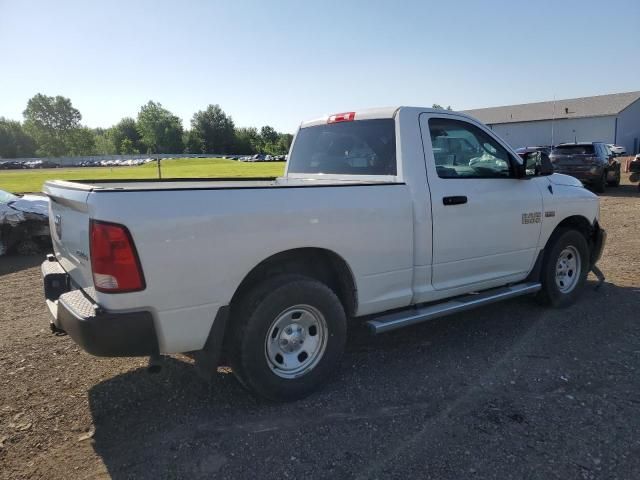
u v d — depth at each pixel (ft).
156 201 9.75
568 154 61.77
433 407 11.52
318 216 11.62
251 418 11.19
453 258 14.33
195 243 10.08
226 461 9.66
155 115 384.27
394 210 12.88
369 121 14.58
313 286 11.66
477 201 14.64
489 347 14.90
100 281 9.53
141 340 9.78
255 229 10.76
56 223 12.60
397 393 12.21
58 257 13.12
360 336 15.92
